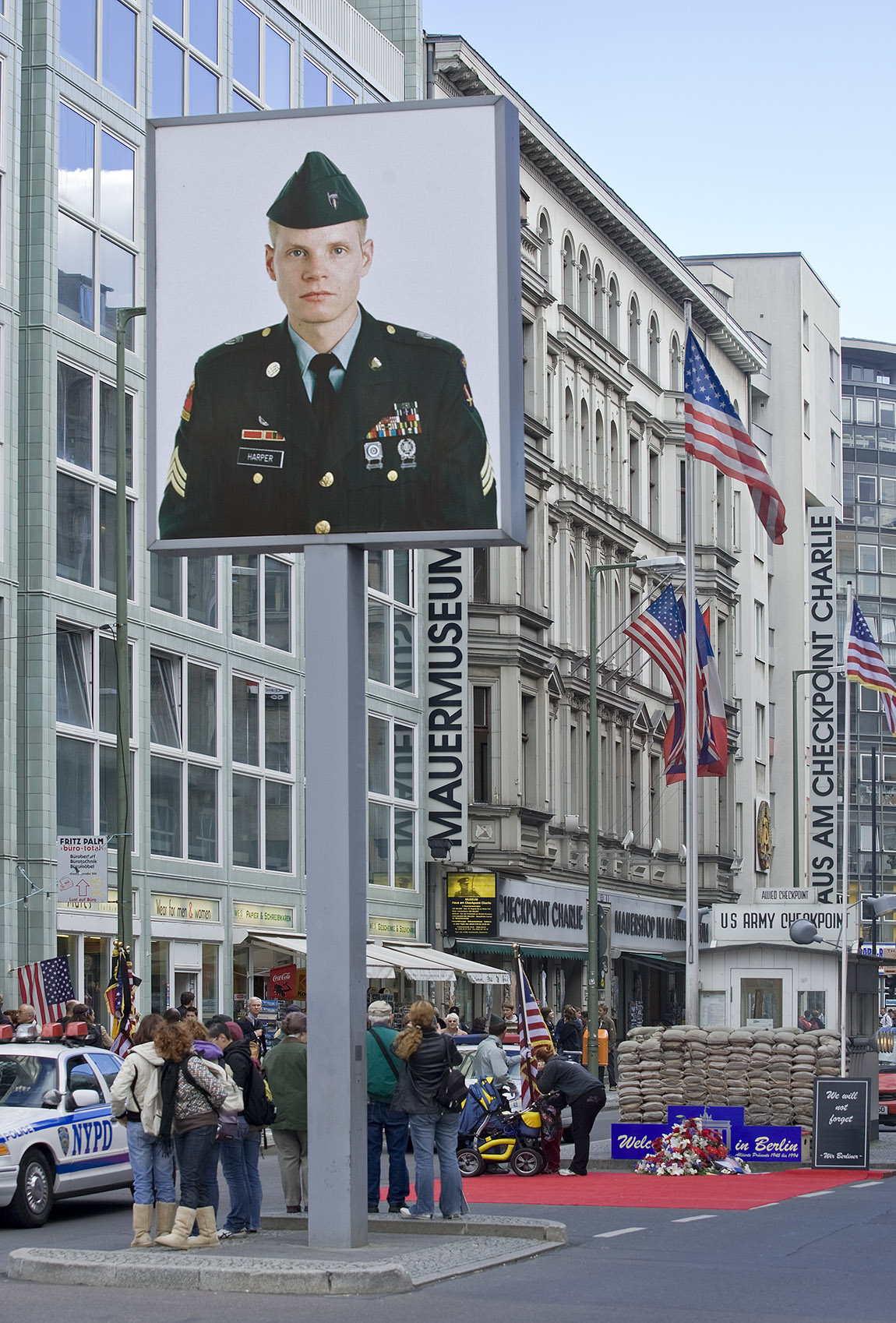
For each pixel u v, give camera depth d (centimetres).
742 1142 2512
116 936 3378
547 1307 1264
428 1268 1416
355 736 1563
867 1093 2489
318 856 1541
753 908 3319
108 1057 2092
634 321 6425
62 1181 1908
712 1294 1335
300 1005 3947
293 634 4231
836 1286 1384
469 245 1567
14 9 3325
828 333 9494
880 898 3472
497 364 1558
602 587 5869
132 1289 1352
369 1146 1825
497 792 4931
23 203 3328
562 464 5516
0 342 3241
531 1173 2408
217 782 3847
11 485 3250
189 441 1599
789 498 8600
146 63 3709
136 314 2752
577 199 5769
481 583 5025
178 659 3728
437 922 4769
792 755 8119
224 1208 2000
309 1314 1220
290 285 1592
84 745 3353
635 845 6100
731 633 7075
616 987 5847
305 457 1579
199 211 1609
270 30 4247
